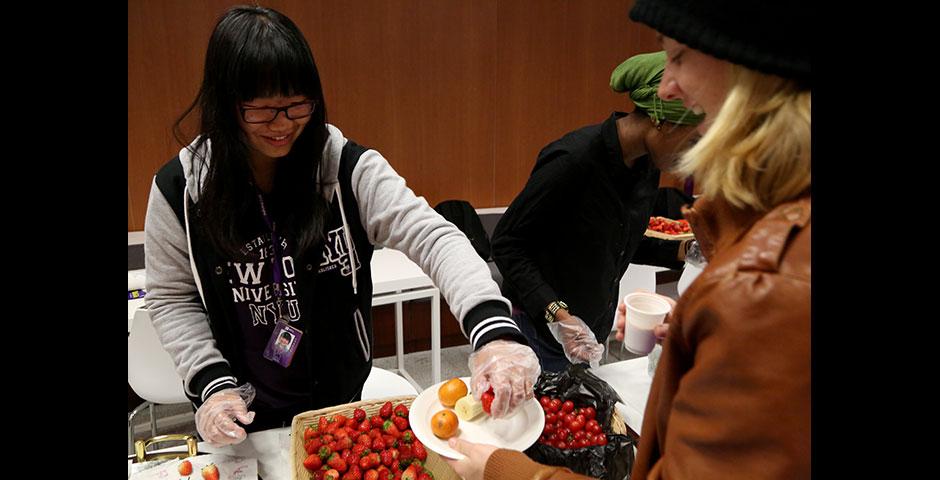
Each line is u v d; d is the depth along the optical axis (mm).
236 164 1069
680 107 1229
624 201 1563
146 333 1947
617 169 1461
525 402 1101
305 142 1124
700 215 515
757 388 425
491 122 3709
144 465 1117
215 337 1263
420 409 1104
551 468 725
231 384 1201
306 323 1246
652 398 570
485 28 3525
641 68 1302
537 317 1579
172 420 2760
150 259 1229
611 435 1060
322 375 1323
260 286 1207
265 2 3053
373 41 3320
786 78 430
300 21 3145
